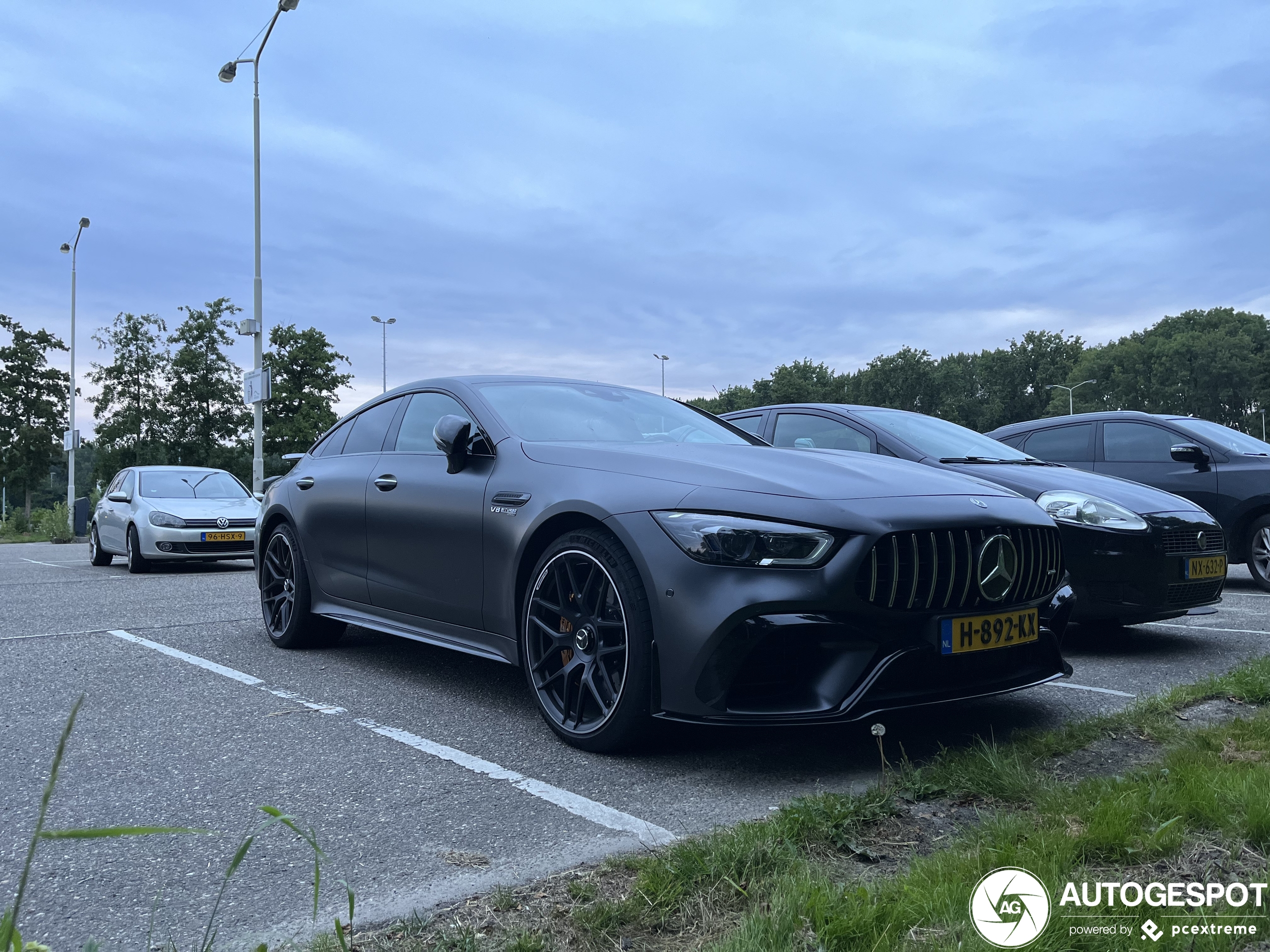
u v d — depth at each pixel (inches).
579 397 157.8
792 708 100.3
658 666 105.7
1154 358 4020.7
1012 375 4389.8
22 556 569.9
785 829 81.5
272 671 165.3
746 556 100.7
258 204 721.0
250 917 70.7
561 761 111.5
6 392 1808.6
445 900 72.8
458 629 139.0
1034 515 118.6
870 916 63.4
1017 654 115.0
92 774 106.7
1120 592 174.2
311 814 93.5
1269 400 3818.9
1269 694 127.2
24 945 31.0
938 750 112.8
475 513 133.3
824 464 117.6
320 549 174.6
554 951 63.7
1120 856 74.5
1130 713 120.9
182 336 1790.1
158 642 197.0
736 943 61.3
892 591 101.0
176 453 1769.2
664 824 89.9
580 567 117.4
